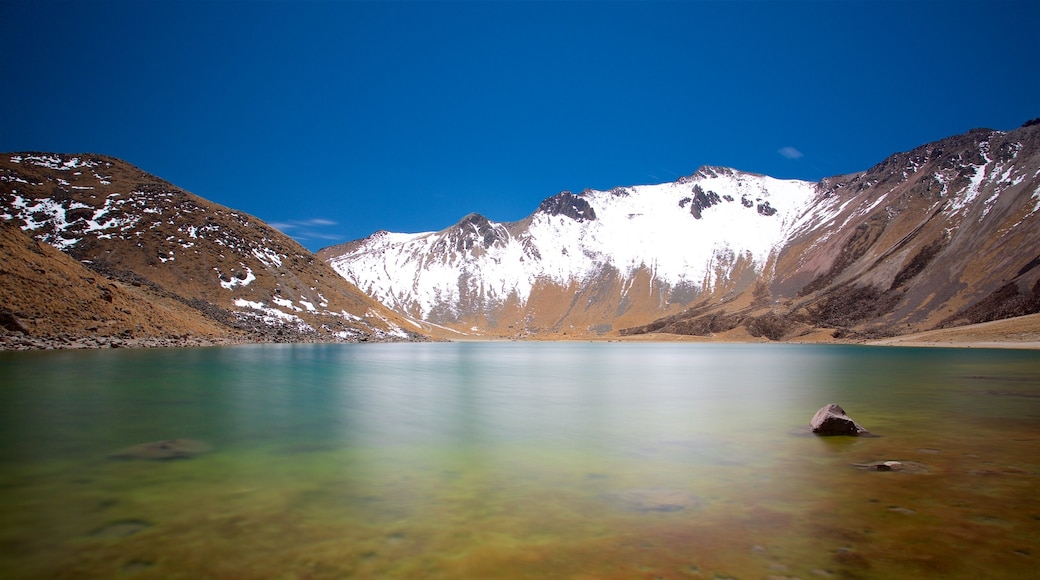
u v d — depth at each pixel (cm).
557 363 8688
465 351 13475
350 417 2706
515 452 1919
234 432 2253
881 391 4078
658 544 1070
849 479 1545
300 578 916
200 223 13675
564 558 1003
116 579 909
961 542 1076
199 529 1145
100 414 2603
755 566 968
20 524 1166
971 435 2234
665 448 1992
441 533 1127
